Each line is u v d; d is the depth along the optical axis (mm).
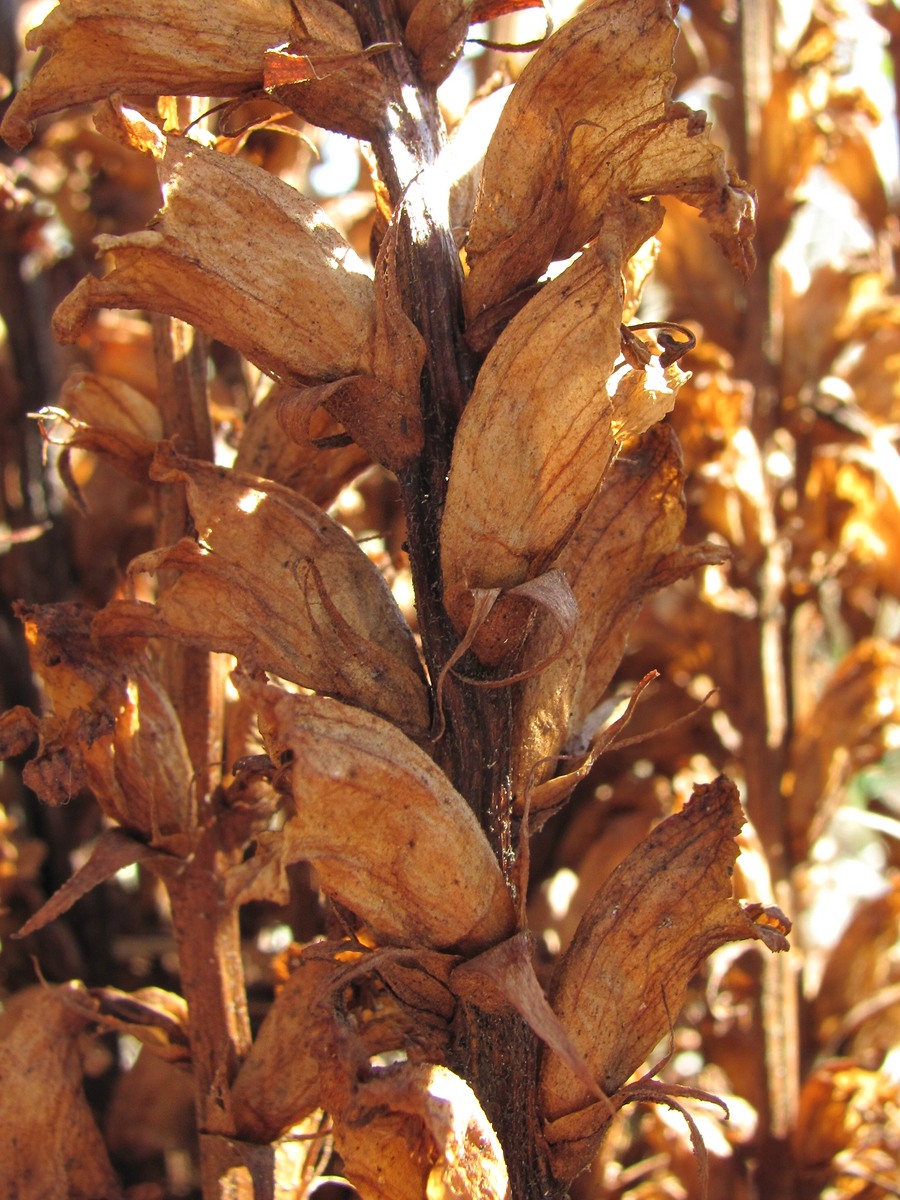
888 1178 143
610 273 72
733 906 80
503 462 74
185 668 107
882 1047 161
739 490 157
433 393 80
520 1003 70
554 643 82
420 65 85
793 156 163
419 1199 72
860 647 162
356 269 79
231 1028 104
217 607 81
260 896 102
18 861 162
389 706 79
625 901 80
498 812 79
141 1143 137
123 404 112
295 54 80
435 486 80
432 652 79
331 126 84
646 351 75
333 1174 129
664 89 74
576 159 76
